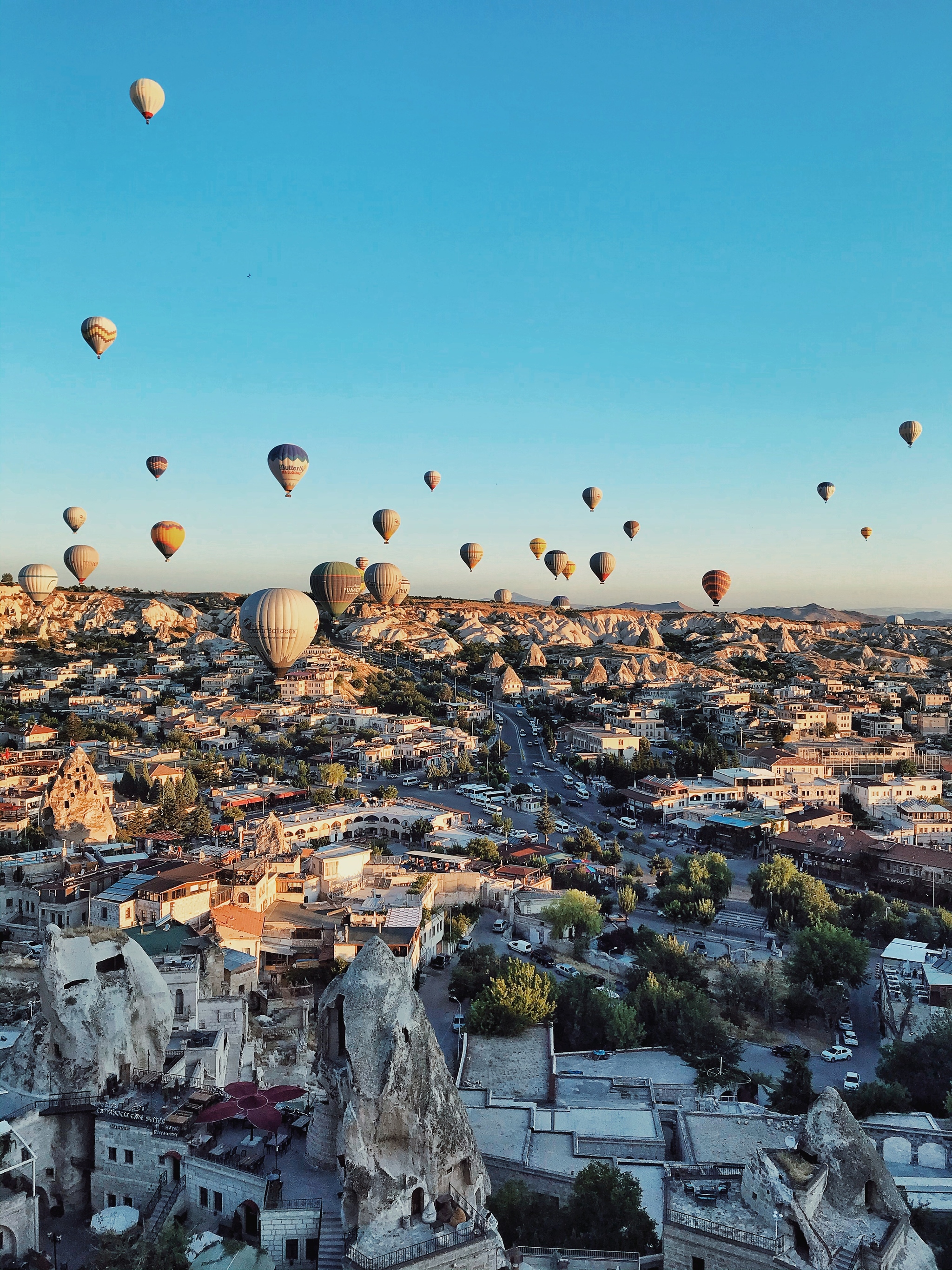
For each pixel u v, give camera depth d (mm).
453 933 148875
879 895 166875
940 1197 70438
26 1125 63188
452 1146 56375
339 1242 55406
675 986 120000
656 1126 84375
